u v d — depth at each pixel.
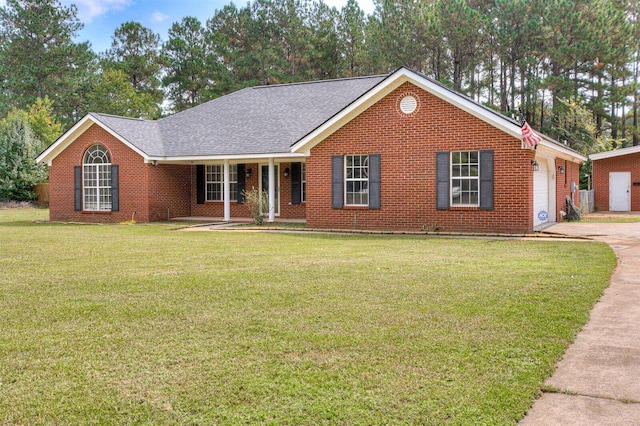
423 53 43.47
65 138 24.72
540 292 7.80
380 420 3.91
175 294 7.98
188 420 3.95
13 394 4.43
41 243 15.03
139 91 55.81
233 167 25.16
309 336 5.82
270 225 20.56
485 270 9.72
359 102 17.92
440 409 4.07
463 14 41.66
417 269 9.88
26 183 38.62
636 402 4.20
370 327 6.14
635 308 6.92
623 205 29.95
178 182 25.00
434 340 5.64
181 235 17.31
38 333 6.08
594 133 40.97
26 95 54.97
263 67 50.03
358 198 18.78
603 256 11.26
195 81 53.41
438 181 17.27
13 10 55.53
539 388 4.46
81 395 4.40
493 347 5.41
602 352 5.32
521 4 40.41
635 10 48.62
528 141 15.55
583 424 3.86
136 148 23.20
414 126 17.56
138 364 5.06
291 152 20.25
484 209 16.67
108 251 13.09
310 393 4.38
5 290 8.38
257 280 8.98
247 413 4.05
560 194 21.92
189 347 5.53
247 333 5.98
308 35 46.47
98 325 6.38
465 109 16.72
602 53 38.50
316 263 10.76
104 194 24.55
